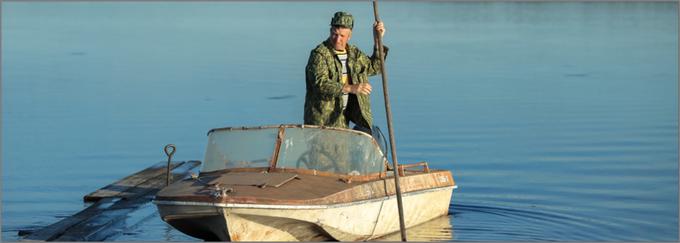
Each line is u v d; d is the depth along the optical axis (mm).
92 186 38969
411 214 29844
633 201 34688
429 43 92875
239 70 73500
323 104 29078
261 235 25578
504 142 46281
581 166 40844
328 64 28859
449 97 59969
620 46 88250
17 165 42906
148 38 103188
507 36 99875
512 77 69000
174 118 53938
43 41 100188
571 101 58406
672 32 100375
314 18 128000
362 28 99562
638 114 53625
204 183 26109
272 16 134000
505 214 32875
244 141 27672
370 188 27469
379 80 67125
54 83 68688
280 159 27281
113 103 59562
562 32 103562
